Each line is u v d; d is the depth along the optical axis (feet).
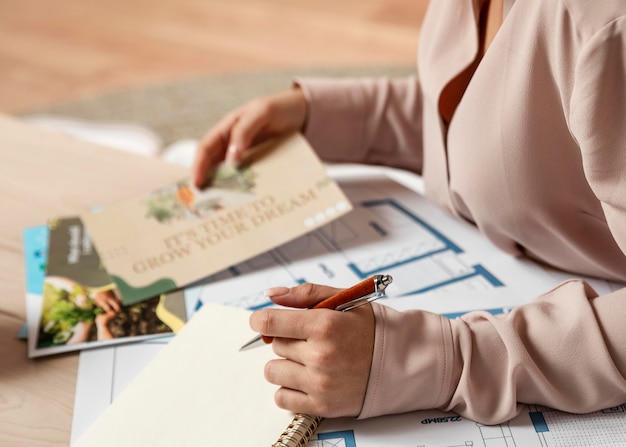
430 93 2.74
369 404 2.04
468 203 2.64
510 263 2.67
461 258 2.71
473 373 2.07
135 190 3.27
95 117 8.25
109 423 2.10
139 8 10.60
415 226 2.92
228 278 2.72
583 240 2.45
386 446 2.00
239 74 8.97
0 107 8.46
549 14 2.17
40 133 3.73
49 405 2.21
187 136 7.90
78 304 2.63
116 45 9.67
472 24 2.59
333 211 2.87
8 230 3.07
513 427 2.03
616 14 1.94
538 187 2.38
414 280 2.61
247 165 3.16
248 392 2.16
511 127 2.34
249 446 2.00
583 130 2.00
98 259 2.86
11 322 2.57
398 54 9.18
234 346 2.33
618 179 2.00
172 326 2.50
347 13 10.23
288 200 2.96
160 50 9.55
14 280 2.78
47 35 9.92
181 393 2.18
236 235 2.86
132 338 2.45
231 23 10.12
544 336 2.08
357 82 3.38
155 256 2.81
